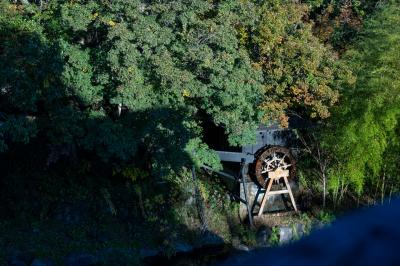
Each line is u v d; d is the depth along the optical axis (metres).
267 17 17.36
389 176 21.20
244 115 17.70
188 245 18.66
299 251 1.81
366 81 19.02
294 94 18.23
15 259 16.58
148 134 16.52
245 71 16.88
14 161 19.58
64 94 15.80
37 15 16.58
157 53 15.52
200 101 18.19
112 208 18.97
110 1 15.47
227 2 17.20
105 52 15.79
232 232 19.53
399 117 19.75
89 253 17.42
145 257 17.92
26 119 15.05
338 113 19.88
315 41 18.03
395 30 19.06
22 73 14.49
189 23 15.85
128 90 15.38
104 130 15.93
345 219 1.91
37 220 18.48
